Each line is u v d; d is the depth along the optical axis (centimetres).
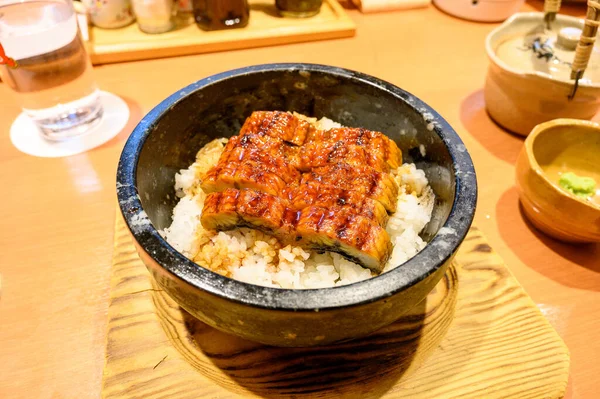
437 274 21
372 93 30
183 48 47
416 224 27
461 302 27
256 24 51
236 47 49
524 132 39
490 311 27
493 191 35
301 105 33
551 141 33
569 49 37
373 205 25
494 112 40
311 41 51
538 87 35
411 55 49
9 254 30
